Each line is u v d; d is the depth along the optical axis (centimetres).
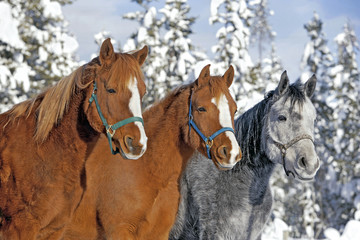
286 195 3856
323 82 3788
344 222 3816
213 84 700
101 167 723
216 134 679
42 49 2675
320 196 3856
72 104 639
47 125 639
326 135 3728
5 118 678
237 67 2441
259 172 812
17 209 626
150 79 2944
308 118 778
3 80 2420
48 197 625
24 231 617
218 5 2450
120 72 591
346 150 3747
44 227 631
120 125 585
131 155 584
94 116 604
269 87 1827
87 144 643
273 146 787
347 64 4078
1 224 634
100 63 605
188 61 2864
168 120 738
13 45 2475
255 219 812
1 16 2486
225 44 2442
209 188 796
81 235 717
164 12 2975
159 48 2908
